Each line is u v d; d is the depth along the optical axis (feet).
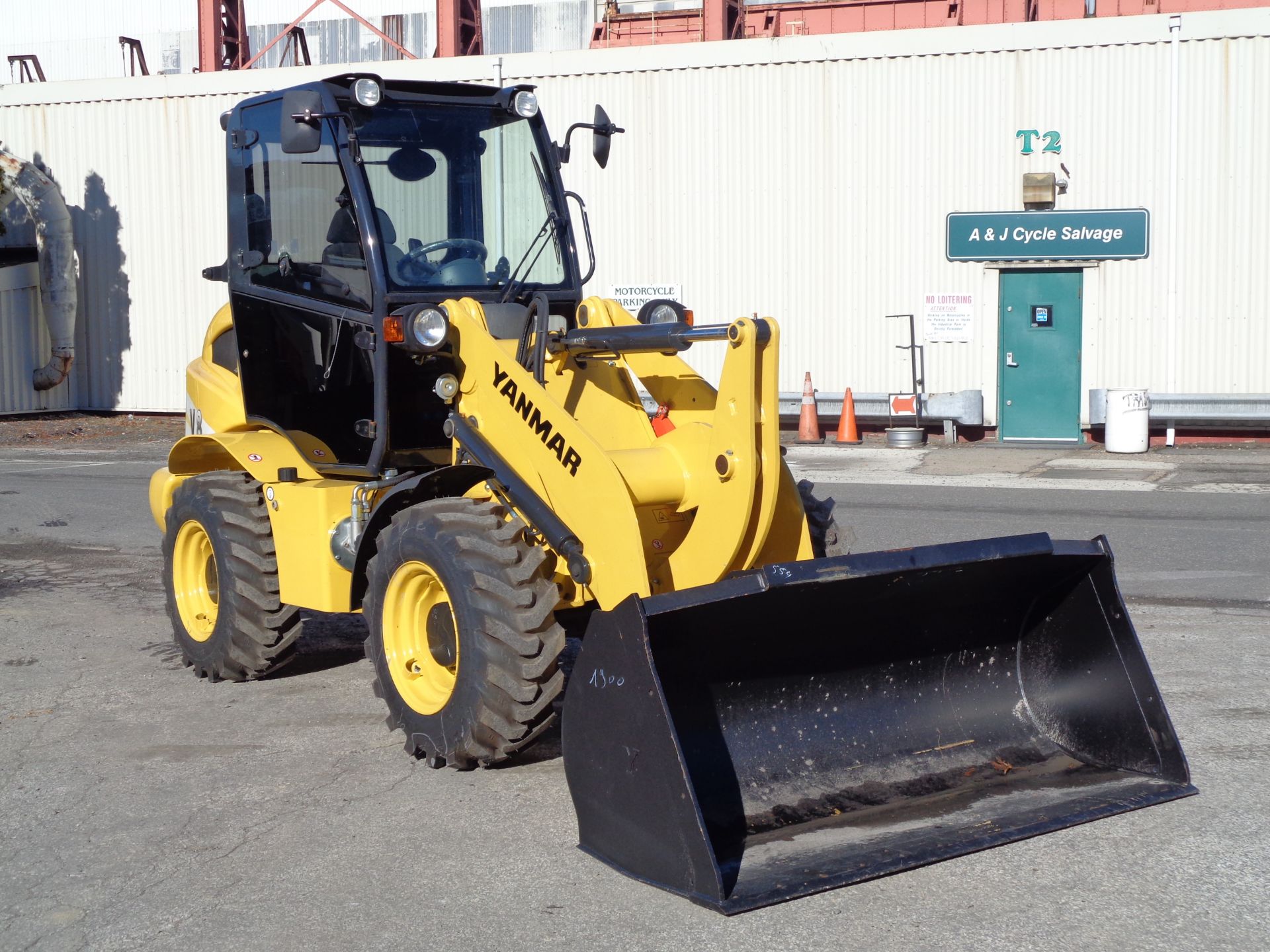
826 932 12.34
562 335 17.69
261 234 21.34
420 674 17.33
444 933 12.43
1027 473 45.55
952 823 14.30
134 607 27.30
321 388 20.22
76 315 69.77
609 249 59.77
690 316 18.85
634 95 58.70
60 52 108.06
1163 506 37.47
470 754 16.02
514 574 15.69
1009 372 54.75
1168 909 12.68
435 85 19.71
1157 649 22.29
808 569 13.82
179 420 68.59
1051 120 53.06
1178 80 51.42
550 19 95.50
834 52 55.47
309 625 25.67
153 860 14.23
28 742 18.38
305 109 17.53
